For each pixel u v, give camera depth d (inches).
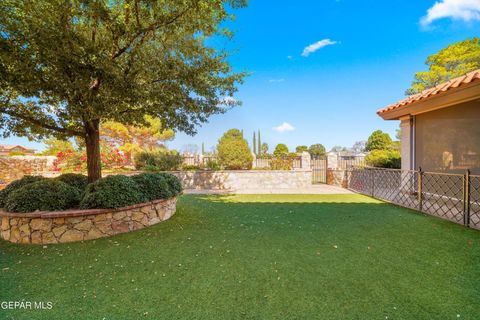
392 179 332.5
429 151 269.3
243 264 120.9
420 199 239.1
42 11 145.2
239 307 85.6
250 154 499.8
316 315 80.4
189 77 195.2
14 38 143.3
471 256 126.8
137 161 514.0
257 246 145.9
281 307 85.1
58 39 144.6
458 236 159.6
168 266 119.7
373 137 837.2
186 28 184.1
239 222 202.8
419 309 82.6
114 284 102.7
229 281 104.2
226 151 485.4
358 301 87.9
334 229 178.9
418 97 248.5
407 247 140.6
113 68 155.1
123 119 216.8
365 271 111.2
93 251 141.2
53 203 165.8
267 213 237.0
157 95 184.5
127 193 179.9
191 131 236.5
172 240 158.9
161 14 170.1
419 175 240.8
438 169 257.6
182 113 223.3
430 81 662.5
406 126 298.0
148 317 80.7
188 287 99.7
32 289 99.0
